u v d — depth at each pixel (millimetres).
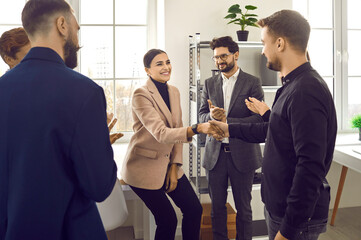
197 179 3041
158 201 2211
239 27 3348
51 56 1077
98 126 1047
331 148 1425
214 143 2748
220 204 2783
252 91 2725
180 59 3289
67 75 1053
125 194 2279
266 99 3457
